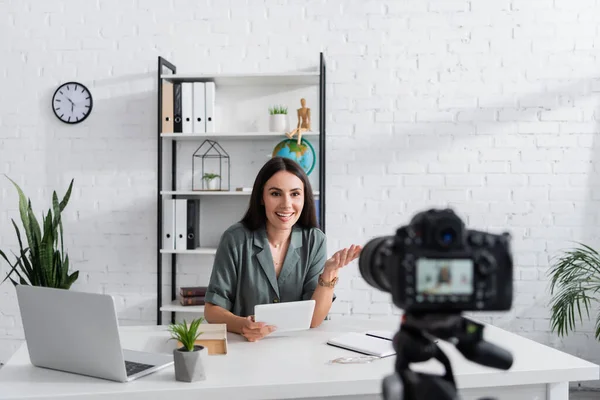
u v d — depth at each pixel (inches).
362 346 70.6
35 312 62.1
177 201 135.6
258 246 86.7
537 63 140.9
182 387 57.1
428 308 25.6
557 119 140.7
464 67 141.4
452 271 25.5
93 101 146.0
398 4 142.0
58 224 140.5
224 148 145.5
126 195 145.7
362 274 32.7
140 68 145.4
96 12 145.9
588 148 140.5
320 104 134.6
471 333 28.6
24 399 54.7
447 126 141.9
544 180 141.1
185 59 144.7
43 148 146.7
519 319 141.5
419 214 26.7
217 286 85.9
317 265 89.8
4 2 146.7
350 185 142.9
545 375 61.8
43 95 146.8
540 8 140.8
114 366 58.8
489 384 60.7
